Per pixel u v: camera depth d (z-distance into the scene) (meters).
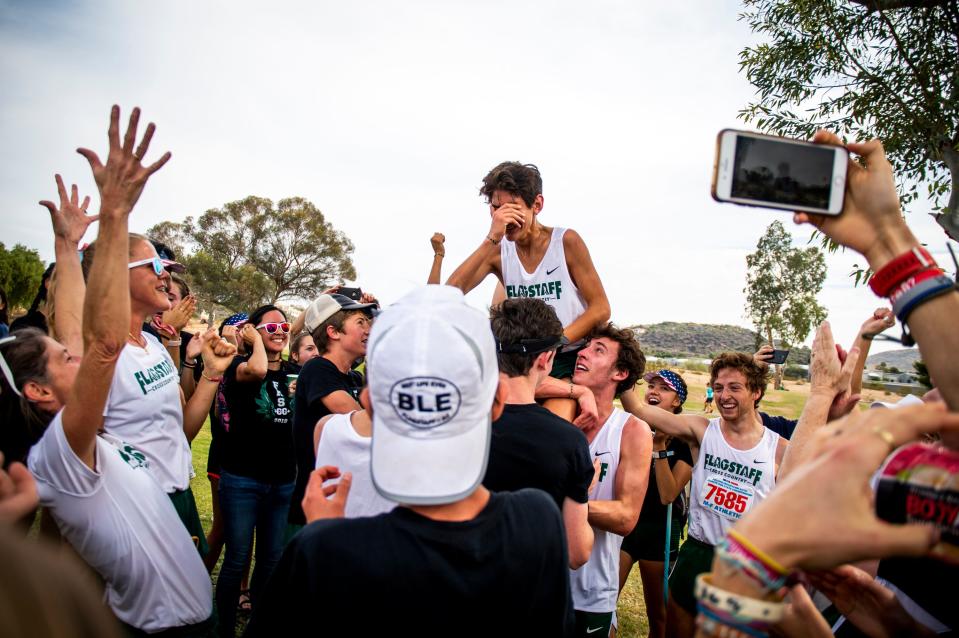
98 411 1.93
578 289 3.24
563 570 1.38
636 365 3.01
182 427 3.09
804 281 47.22
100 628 0.56
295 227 66.56
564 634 1.38
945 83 4.85
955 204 4.55
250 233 66.44
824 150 1.29
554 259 3.21
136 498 2.16
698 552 3.45
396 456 1.31
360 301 3.78
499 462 2.00
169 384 2.99
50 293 2.88
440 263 3.29
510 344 2.16
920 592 1.38
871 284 1.28
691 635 3.46
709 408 18.80
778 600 0.95
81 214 2.84
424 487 1.28
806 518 0.93
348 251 70.19
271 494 4.00
